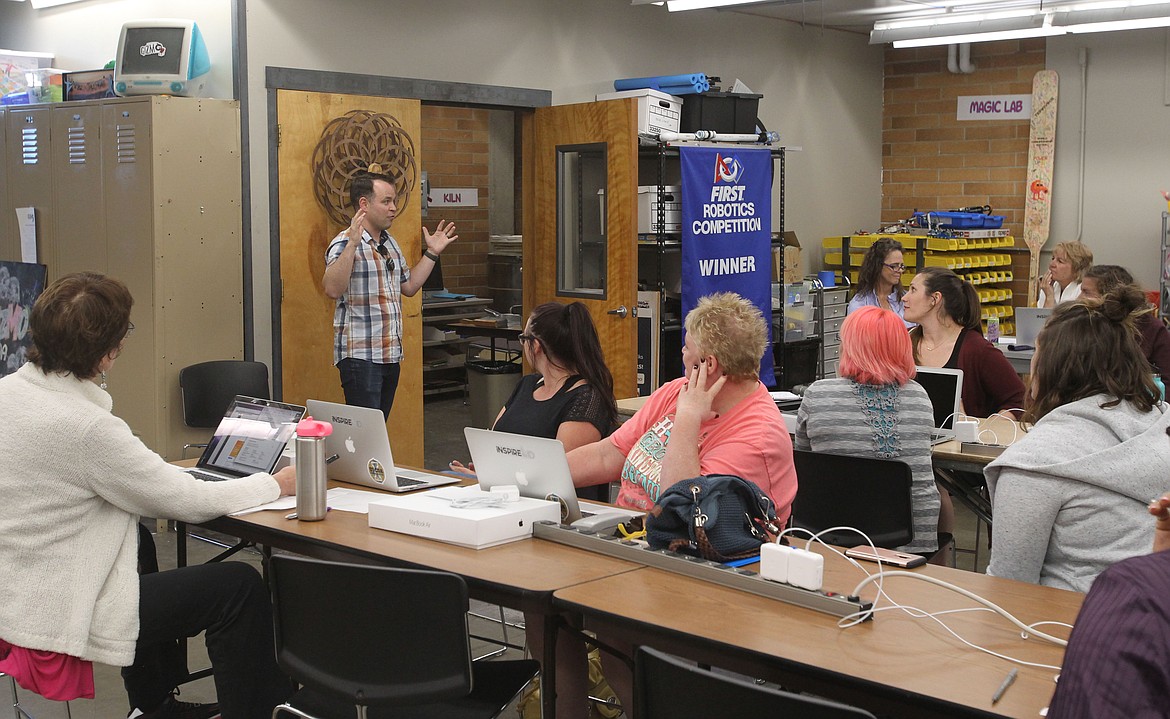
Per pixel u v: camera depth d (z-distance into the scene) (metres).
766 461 2.80
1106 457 2.32
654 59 8.16
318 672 2.37
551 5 7.41
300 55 6.12
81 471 2.69
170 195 5.56
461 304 9.59
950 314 4.94
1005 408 4.81
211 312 5.79
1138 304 2.47
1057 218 9.65
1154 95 9.12
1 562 2.63
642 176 8.21
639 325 7.41
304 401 6.19
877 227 10.49
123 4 6.53
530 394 3.64
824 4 8.38
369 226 5.80
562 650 2.78
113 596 2.72
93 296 2.69
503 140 10.48
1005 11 8.13
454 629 2.23
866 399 3.62
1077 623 1.26
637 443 3.13
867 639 2.09
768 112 9.16
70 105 5.86
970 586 2.41
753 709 1.73
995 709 1.77
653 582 2.45
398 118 6.45
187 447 5.37
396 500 2.97
